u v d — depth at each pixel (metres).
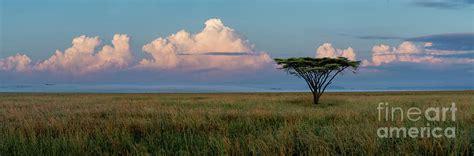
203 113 15.45
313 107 22.86
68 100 30.83
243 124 12.03
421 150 7.85
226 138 8.76
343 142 8.34
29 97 38.47
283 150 7.88
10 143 9.13
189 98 37.00
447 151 7.62
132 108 19.03
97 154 8.37
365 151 7.63
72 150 8.30
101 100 30.81
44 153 8.36
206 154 7.99
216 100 30.70
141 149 8.42
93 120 13.29
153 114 15.42
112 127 11.44
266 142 8.53
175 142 9.24
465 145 7.75
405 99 30.14
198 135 9.81
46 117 14.95
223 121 12.66
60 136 9.98
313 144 8.29
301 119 13.33
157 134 10.45
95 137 9.98
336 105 24.72
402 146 7.84
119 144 8.97
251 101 28.98
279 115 14.48
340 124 11.66
